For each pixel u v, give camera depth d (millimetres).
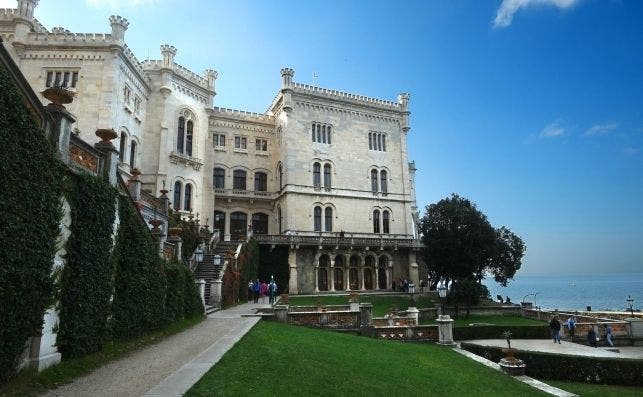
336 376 13047
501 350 24016
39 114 11062
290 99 56062
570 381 22469
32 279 9852
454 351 23469
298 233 53531
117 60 38219
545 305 120438
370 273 56312
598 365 22328
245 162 58250
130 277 15555
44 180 10445
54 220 10844
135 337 15766
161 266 18531
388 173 61312
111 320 14219
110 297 14047
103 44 37812
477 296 47062
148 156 44812
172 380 9820
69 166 12125
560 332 35250
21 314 9492
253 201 57375
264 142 60219
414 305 45438
